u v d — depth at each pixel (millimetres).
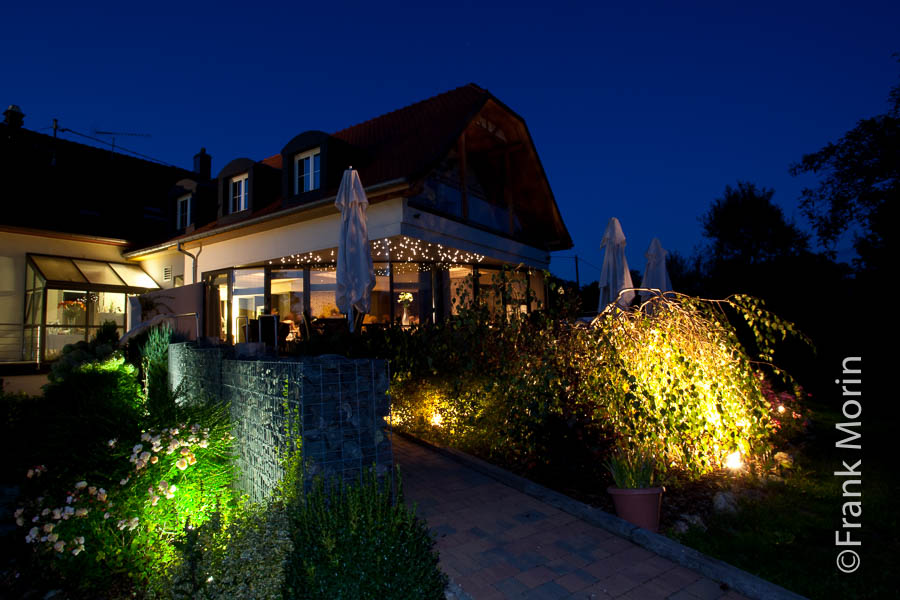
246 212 13766
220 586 2840
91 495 3709
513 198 15570
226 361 5262
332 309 13328
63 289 15781
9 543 4555
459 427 6895
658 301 6887
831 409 9445
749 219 16688
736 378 5922
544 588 3482
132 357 11102
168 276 17438
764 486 5480
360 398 3736
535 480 5520
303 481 3400
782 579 3641
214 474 4223
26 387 12219
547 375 5602
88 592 3709
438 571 3016
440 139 11227
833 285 11109
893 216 9367
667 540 4074
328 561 2629
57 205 18359
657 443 5379
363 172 11852
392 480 3736
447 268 13750
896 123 9727
